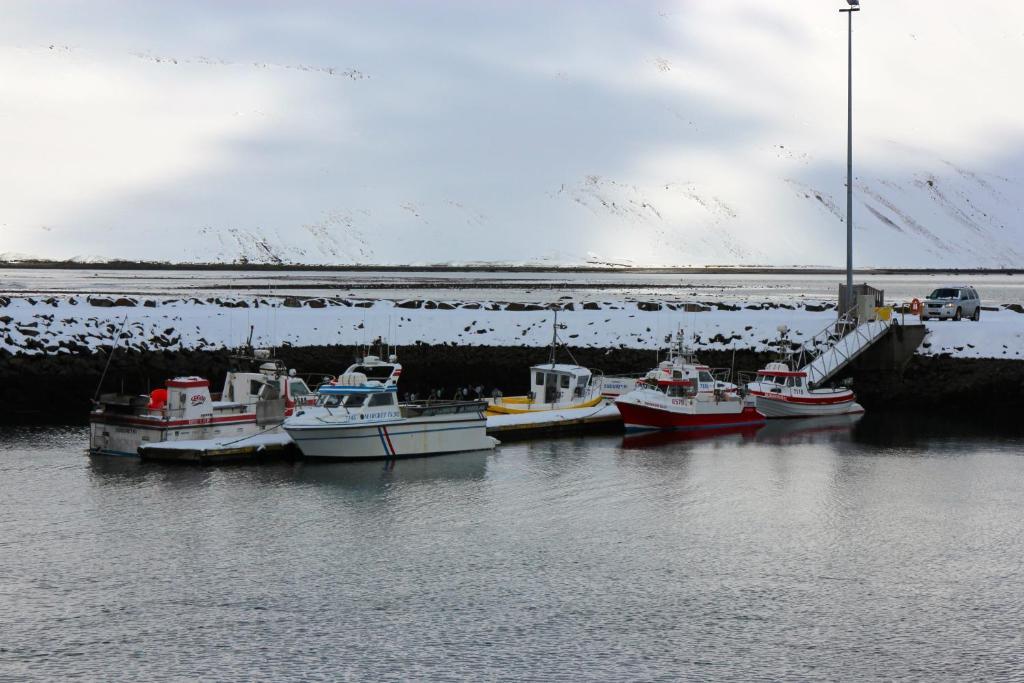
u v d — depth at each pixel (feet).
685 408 190.70
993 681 88.22
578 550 118.62
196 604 101.71
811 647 94.02
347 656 91.25
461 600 103.45
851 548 120.78
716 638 95.61
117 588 105.40
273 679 87.10
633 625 98.17
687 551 118.93
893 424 201.05
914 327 220.23
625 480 150.71
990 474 156.76
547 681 87.20
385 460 158.92
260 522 126.72
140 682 86.38
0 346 208.95
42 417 192.13
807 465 162.20
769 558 116.88
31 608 100.58
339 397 158.81
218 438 158.61
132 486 140.46
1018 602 104.94
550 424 185.68
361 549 117.70
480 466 157.69
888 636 96.48
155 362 212.23
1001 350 230.89
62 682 86.22
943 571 113.39
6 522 125.08
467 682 86.94
